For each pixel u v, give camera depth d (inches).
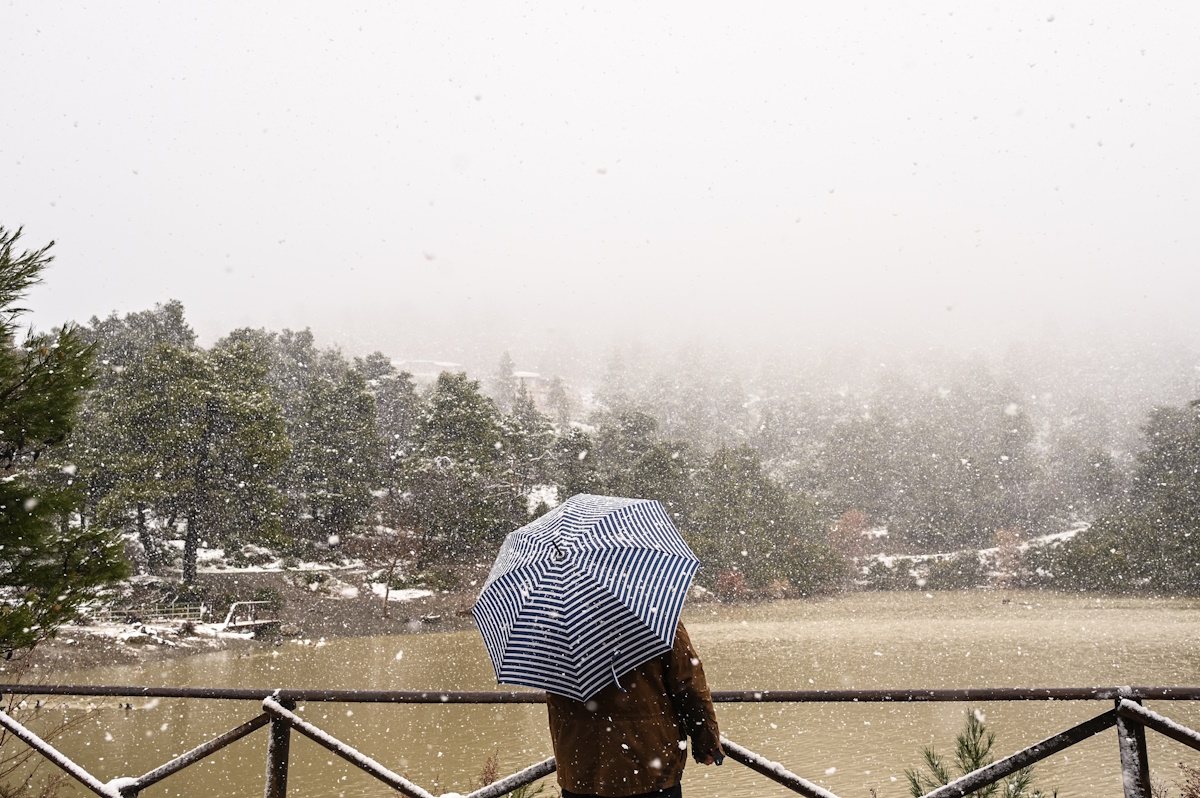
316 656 1416.1
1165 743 706.8
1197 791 497.0
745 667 1307.8
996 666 1283.2
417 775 656.4
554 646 95.2
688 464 3112.7
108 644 1318.9
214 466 1930.4
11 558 218.5
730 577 2495.1
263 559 2171.5
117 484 1828.2
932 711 888.9
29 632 201.5
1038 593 2496.3
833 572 2706.7
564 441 2883.9
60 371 233.0
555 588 99.0
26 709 836.6
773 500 2960.1
